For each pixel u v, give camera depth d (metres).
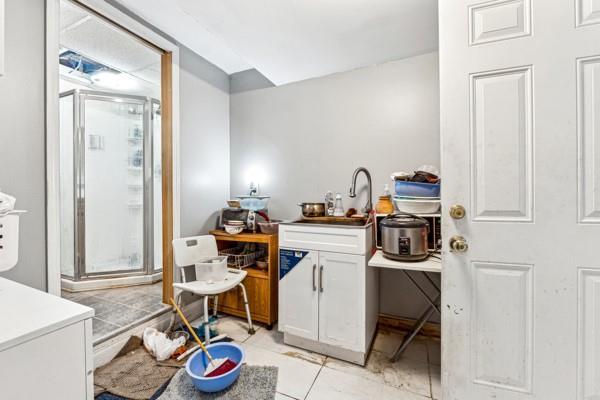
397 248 1.56
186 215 2.35
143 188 2.97
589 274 1.03
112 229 2.94
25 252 1.36
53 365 0.74
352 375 1.61
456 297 1.21
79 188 2.74
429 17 1.69
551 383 1.08
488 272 1.16
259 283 2.21
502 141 1.12
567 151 1.04
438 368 1.68
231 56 2.52
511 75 1.11
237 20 1.73
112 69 2.81
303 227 1.89
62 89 3.07
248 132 2.83
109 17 1.74
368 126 2.31
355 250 1.71
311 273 1.86
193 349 1.78
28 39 1.37
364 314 1.69
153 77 3.00
